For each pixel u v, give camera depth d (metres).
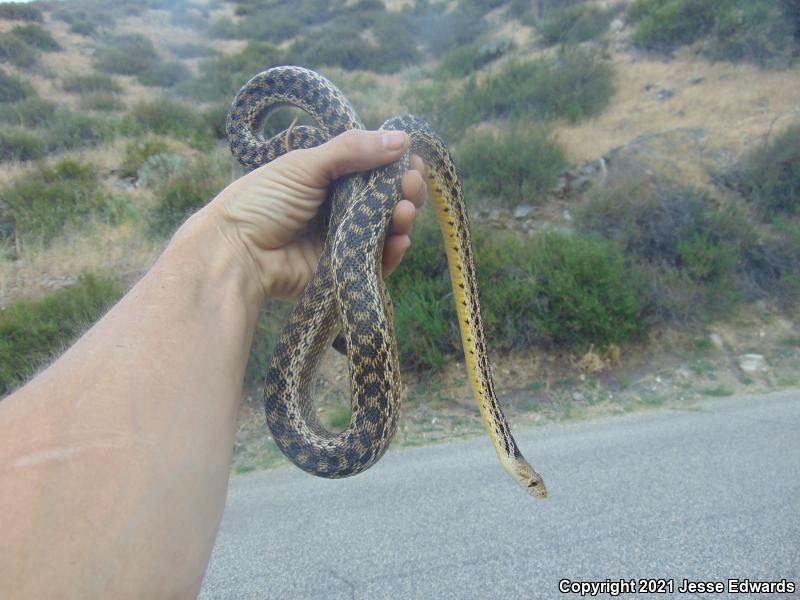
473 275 0.49
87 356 0.20
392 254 0.40
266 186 0.32
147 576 0.18
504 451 0.50
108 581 0.17
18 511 0.16
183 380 0.21
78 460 0.18
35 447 0.17
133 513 0.18
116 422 0.19
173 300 0.24
